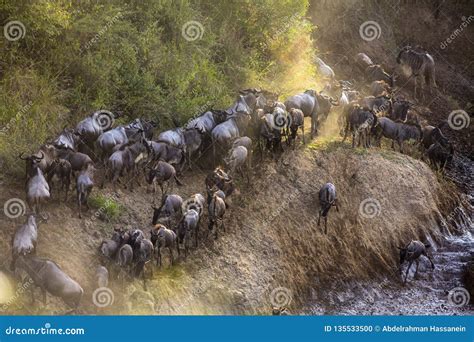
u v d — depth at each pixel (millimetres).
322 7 34719
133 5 26359
